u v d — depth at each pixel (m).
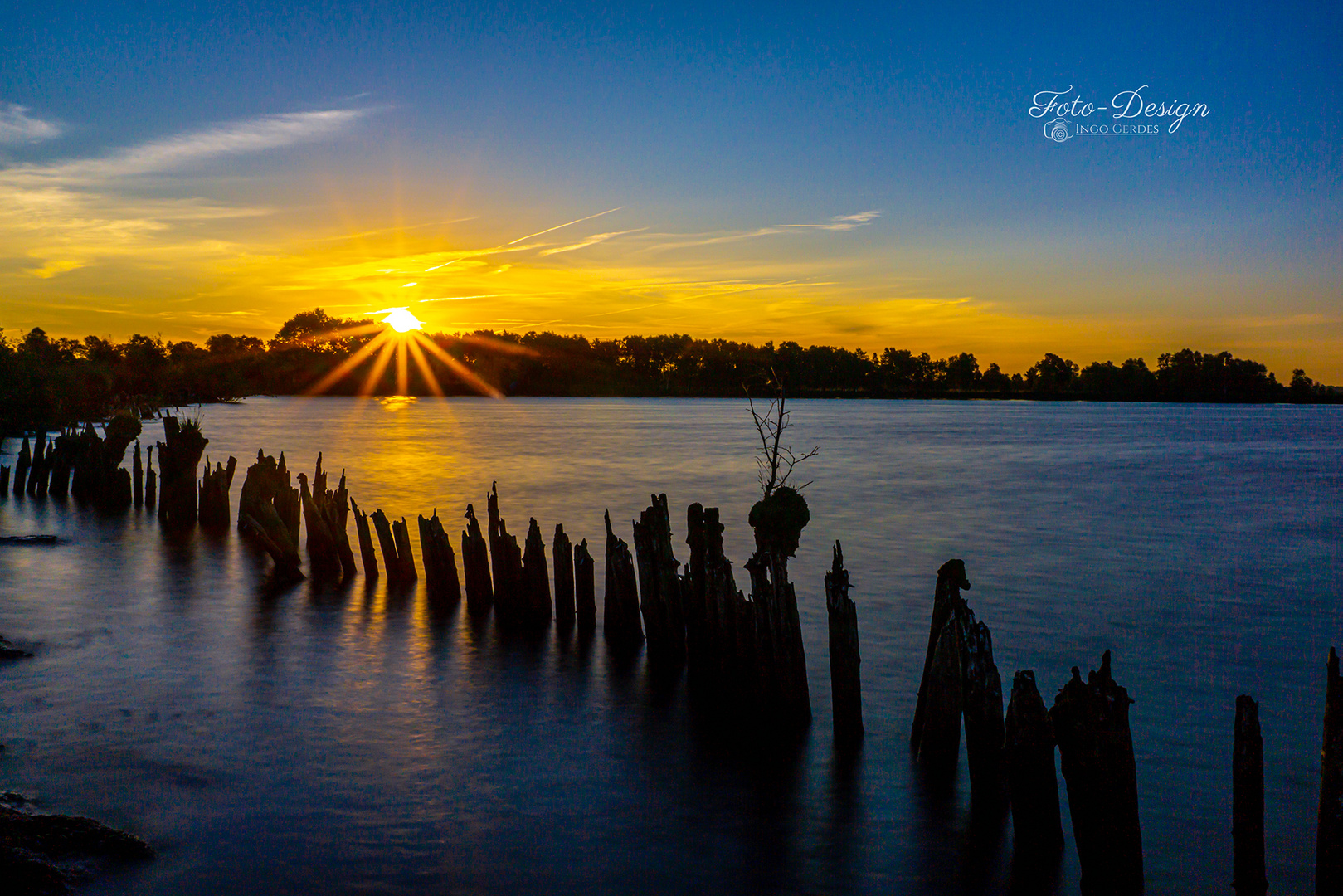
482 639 18.36
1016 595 24.19
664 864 10.38
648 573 17.05
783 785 12.27
